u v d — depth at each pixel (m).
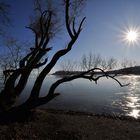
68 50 14.66
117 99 42.09
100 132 14.77
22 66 15.17
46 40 15.33
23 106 14.43
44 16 15.51
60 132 13.57
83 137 13.26
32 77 18.09
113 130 15.59
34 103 14.30
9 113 14.17
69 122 16.58
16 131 12.47
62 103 34.38
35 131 13.07
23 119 14.45
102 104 35.25
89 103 35.97
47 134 12.91
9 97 14.30
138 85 77.56
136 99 42.41
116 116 24.61
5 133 11.97
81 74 14.40
